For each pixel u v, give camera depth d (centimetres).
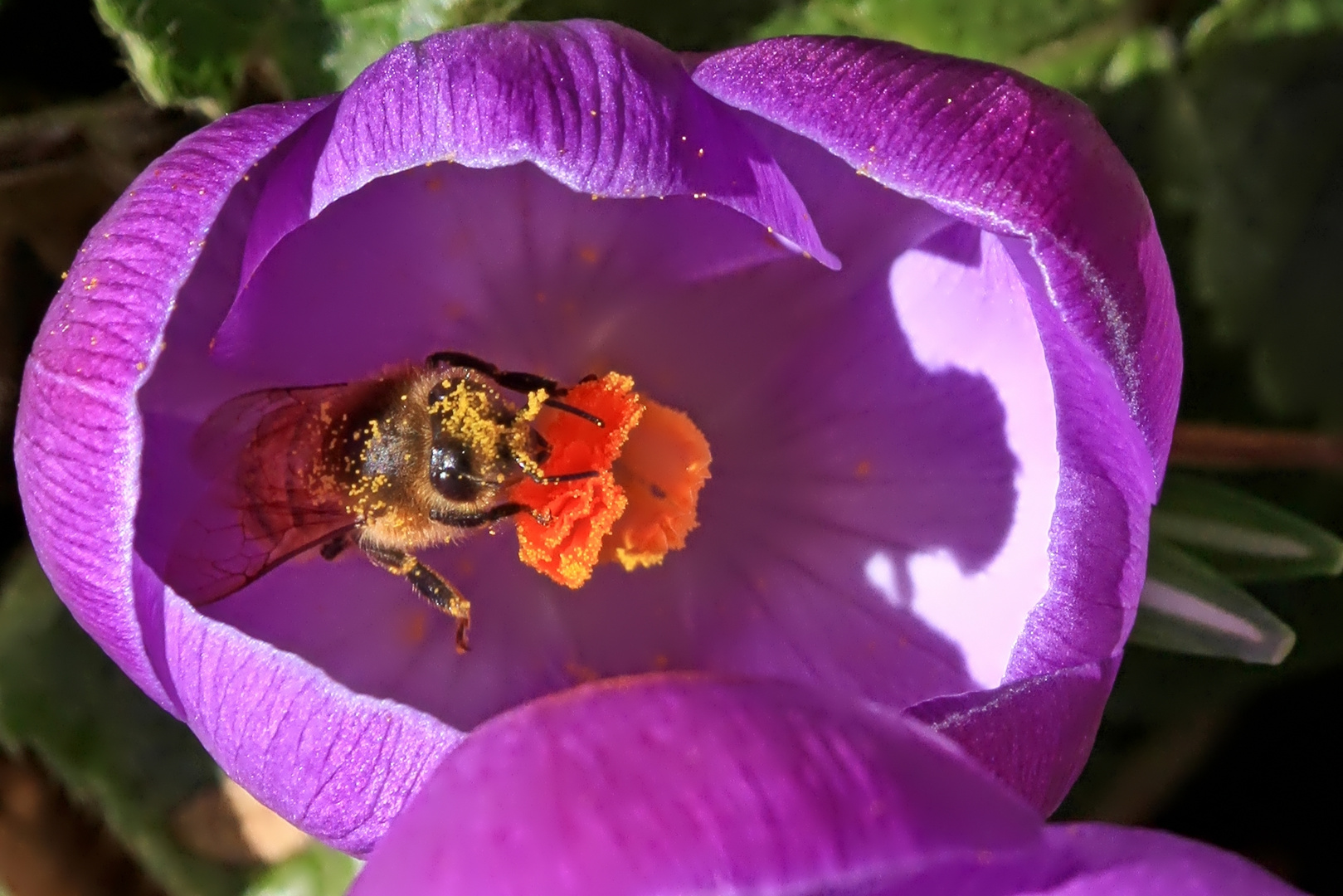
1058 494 6
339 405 6
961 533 6
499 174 6
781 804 5
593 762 5
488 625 6
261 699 5
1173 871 5
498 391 6
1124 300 6
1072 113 6
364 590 6
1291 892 5
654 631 6
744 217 6
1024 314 6
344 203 6
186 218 6
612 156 5
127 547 5
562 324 6
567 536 6
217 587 6
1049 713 6
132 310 5
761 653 6
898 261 6
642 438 6
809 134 6
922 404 6
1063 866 5
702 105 6
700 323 6
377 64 6
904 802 5
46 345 6
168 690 6
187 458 6
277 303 6
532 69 5
